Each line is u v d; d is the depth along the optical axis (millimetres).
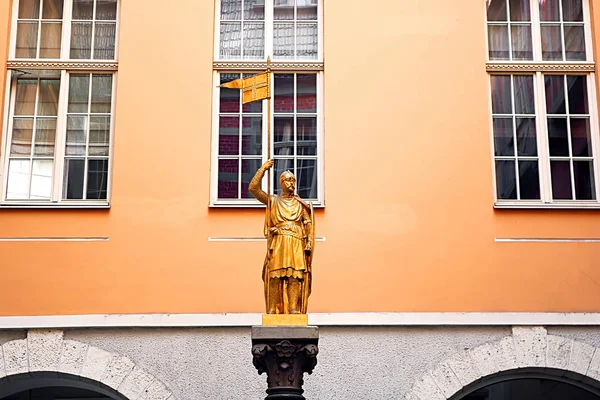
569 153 13281
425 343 12273
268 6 13742
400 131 13000
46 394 15984
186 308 12328
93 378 12094
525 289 12484
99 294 12352
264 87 11023
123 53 13211
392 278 12477
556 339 12273
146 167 12797
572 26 13781
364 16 13422
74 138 13266
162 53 13219
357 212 12703
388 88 13156
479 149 12969
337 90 13141
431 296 12430
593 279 12555
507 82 13500
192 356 12180
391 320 12289
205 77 13156
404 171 12859
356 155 12906
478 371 12188
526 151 13258
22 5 13773
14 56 13562
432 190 12797
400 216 12695
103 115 13344
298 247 10484
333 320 12266
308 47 13625
